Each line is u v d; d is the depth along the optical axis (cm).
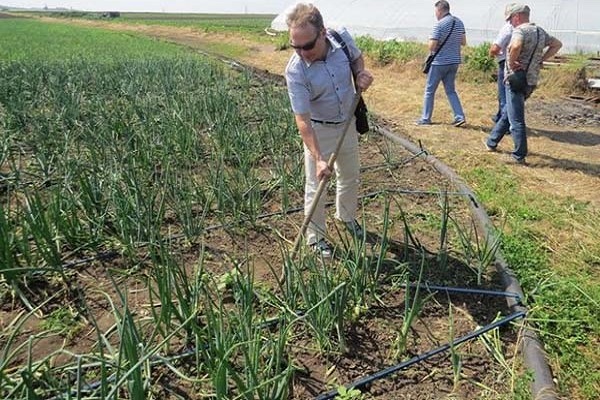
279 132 602
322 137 344
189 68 1046
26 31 3425
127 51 1859
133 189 387
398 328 288
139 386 197
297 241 318
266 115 686
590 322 293
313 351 271
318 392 248
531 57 541
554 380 255
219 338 234
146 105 691
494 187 500
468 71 1111
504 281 329
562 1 1634
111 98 828
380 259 303
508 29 653
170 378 253
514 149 580
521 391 246
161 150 526
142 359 198
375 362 267
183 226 375
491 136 611
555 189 502
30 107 730
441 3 692
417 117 811
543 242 390
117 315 237
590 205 462
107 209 392
